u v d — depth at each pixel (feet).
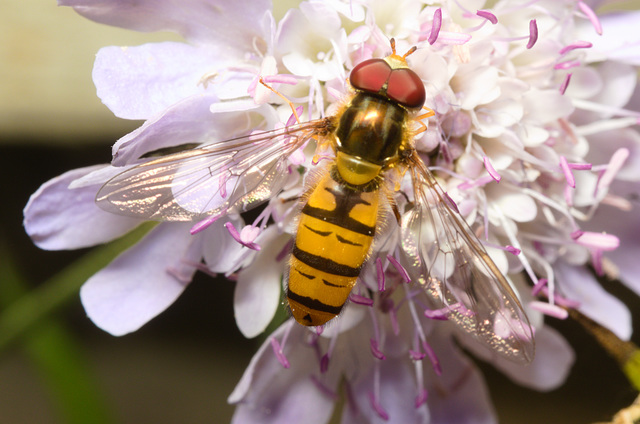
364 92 0.27
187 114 0.27
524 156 0.28
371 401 0.30
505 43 0.28
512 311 0.27
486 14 0.28
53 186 0.28
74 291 0.32
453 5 0.28
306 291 0.27
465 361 0.31
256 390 0.30
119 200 0.27
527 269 0.29
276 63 0.28
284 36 0.28
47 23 0.33
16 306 0.32
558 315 0.29
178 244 0.29
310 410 0.30
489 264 0.27
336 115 0.27
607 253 0.31
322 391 0.30
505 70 0.28
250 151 0.28
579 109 0.29
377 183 0.27
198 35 0.28
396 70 0.27
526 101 0.29
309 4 0.27
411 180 0.28
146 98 0.28
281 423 0.30
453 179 0.28
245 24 0.28
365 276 0.28
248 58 0.28
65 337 0.33
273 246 0.29
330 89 0.28
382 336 0.29
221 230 0.28
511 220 0.29
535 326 0.30
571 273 0.30
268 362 0.30
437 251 0.28
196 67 0.28
